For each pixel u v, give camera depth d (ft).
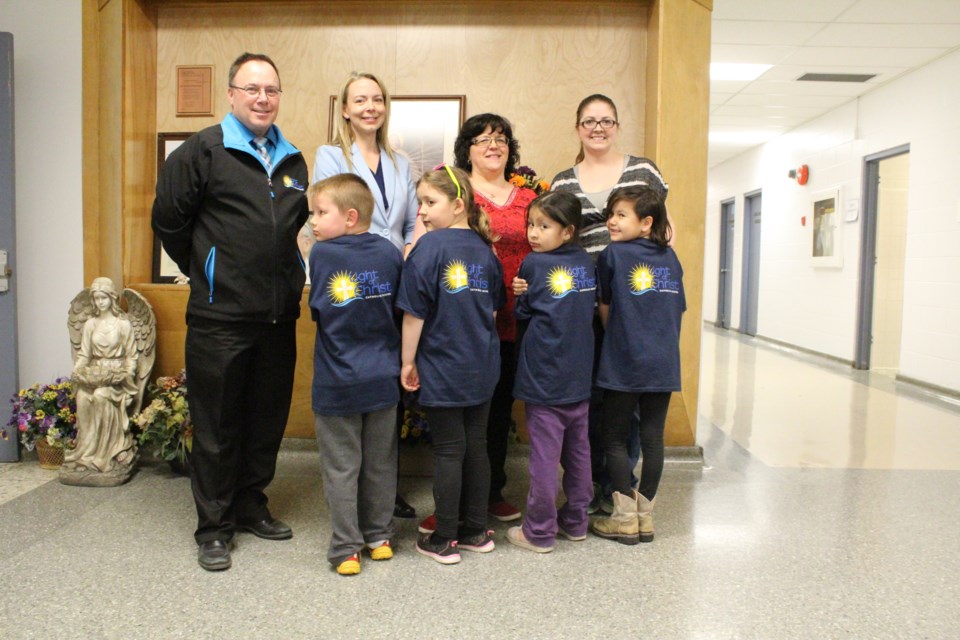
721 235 36.83
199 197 7.06
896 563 7.22
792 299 27.71
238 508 7.77
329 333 6.66
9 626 5.74
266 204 7.11
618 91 11.37
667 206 10.68
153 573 6.77
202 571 6.82
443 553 7.09
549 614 6.06
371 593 6.40
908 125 19.70
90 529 7.91
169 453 9.71
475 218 7.15
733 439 12.83
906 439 12.98
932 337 18.53
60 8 10.83
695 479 10.14
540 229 7.24
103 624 5.78
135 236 10.98
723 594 6.48
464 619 5.94
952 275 17.71
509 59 11.40
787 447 12.25
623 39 11.32
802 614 6.12
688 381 10.90
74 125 10.94
